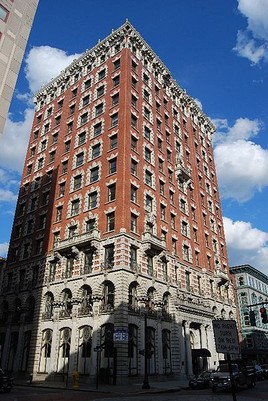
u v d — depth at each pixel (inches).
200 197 2139.5
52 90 2268.7
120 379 1113.4
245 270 2792.8
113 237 1354.6
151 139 1771.7
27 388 1066.7
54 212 1715.1
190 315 1584.6
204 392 956.6
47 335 1440.7
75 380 1056.8
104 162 1579.7
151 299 1403.8
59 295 1446.9
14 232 1920.5
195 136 2405.3
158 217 1608.0
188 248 1803.6
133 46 1948.8
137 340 1246.3
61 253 1534.2
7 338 1598.2
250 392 957.2
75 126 1892.2
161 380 1283.2
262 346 2588.6
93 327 1253.1
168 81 2230.6
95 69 2004.2
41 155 2038.6
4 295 1745.8
